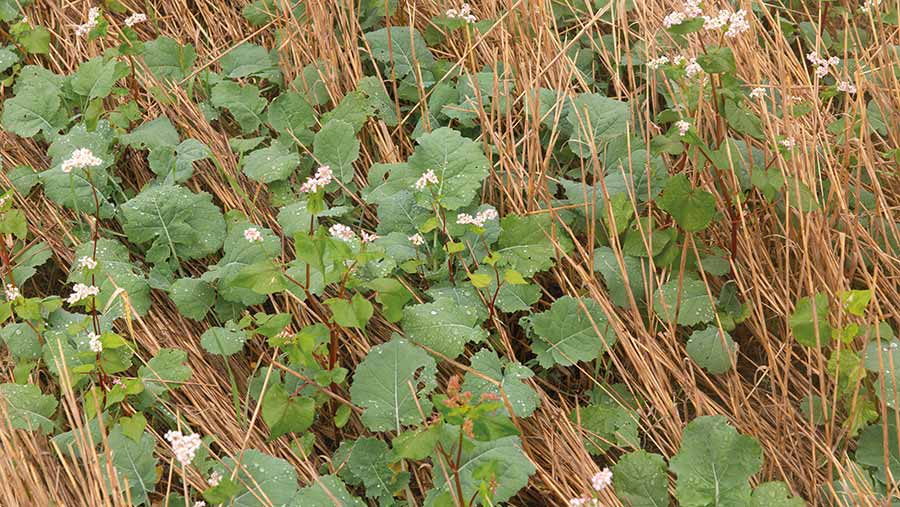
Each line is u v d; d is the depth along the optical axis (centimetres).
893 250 198
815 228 193
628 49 209
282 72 220
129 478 177
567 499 180
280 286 179
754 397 192
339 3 221
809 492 181
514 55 218
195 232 199
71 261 201
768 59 210
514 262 194
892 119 206
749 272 196
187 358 192
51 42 225
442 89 214
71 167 186
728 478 176
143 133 207
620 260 190
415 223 198
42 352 190
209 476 179
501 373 187
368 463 180
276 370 188
